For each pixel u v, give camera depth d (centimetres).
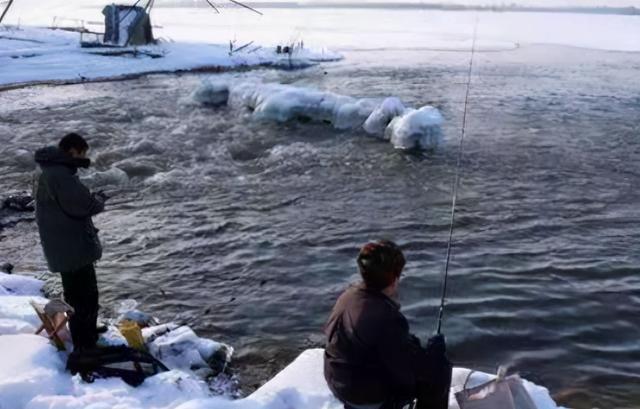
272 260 917
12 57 3256
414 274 869
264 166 1432
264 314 754
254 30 6281
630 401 595
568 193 1240
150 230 1035
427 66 3422
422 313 759
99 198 489
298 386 443
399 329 293
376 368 300
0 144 1569
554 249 962
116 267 888
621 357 670
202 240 995
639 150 1570
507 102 2256
